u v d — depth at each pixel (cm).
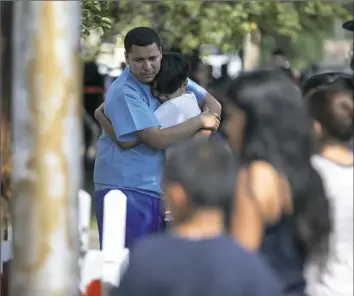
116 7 2812
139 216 1538
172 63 1533
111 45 2991
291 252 914
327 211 928
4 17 1146
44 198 810
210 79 2998
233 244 754
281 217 909
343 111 1006
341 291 963
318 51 5778
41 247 817
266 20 3275
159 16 3072
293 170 905
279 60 3222
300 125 916
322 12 3419
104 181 1554
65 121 811
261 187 884
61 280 821
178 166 794
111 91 1550
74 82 817
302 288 923
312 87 1144
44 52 806
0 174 1195
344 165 981
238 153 916
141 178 1533
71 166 816
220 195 789
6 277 1288
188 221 791
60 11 807
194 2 3042
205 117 1515
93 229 2531
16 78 817
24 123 812
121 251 1309
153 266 738
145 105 1524
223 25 3100
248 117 914
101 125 1575
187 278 732
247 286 734
